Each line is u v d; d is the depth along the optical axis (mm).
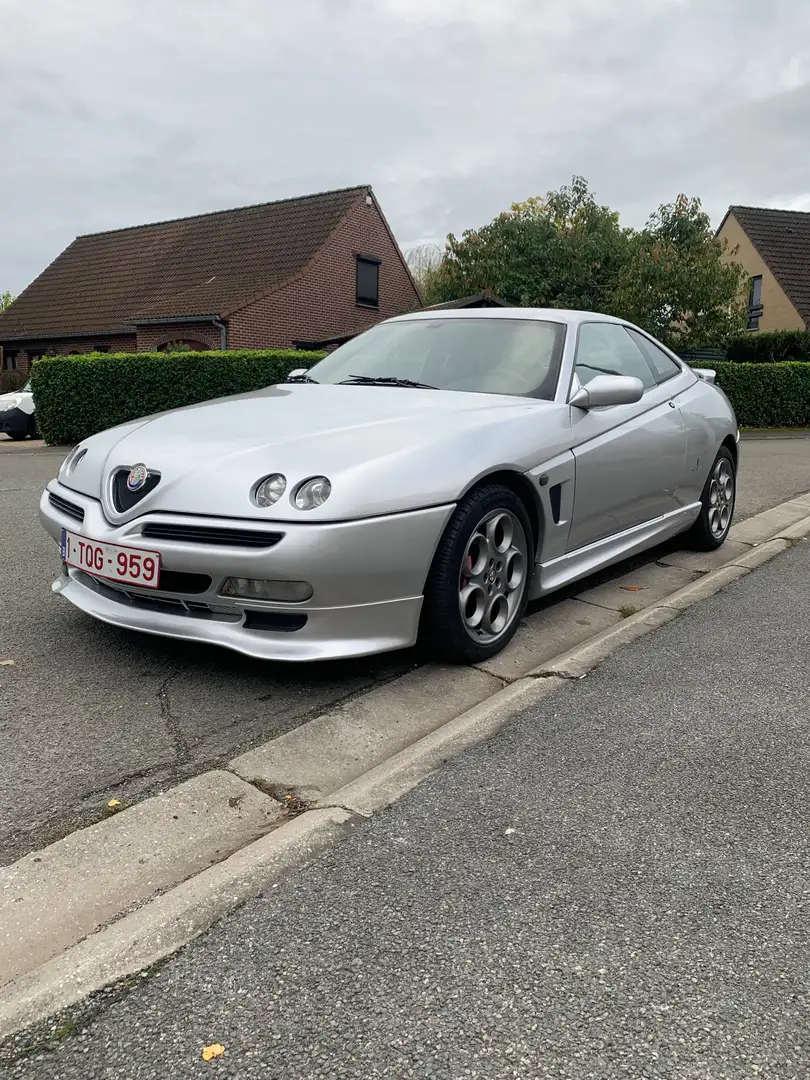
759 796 2373
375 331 4703
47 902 1945
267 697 3084
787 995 1624
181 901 1894
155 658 3438
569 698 3035
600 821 2234
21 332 25594
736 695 3078
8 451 13430
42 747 2693
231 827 2262
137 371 14133
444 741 2672
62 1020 1573
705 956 1731
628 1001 1605
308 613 2852
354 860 2053
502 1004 1598
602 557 4141
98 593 3301
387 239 25625
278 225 24953
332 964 1706
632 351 4723
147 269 26016
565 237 24641
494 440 3289
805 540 5590
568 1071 1448
